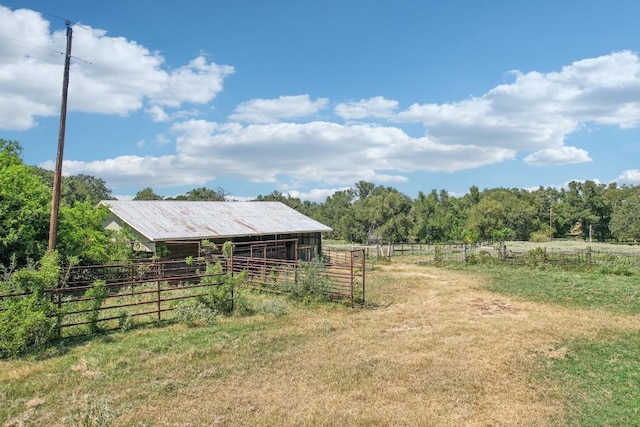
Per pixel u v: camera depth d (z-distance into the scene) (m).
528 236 85.44
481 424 6.72
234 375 8.75
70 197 53.59
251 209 34.19
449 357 9.77
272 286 18.30
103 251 19.75
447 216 86.31
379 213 73.38
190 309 13.20
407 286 20.75
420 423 6.74
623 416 6.90
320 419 6.86
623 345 10.69
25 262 17.55
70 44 15.97
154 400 7.55
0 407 7.29
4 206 17.03
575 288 19.06
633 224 72.44
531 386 8.17
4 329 9.82
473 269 27.44
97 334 11.66
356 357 9.80
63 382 8.35
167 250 23.33
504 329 12.15
